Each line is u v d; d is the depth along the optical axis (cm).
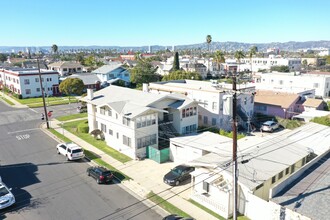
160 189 2402
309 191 1956
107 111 3453
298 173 2234
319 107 5028
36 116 5069
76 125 4434
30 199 2247
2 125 4481
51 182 2545
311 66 12950
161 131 3434
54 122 4631
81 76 8069
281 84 7200
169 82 5444
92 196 2294
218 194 2081
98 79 8131
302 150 2664
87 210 2091
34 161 3042
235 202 1662
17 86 7062
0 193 2147
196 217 1984
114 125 3347
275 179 2192
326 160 2592
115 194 2330
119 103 3372
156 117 3192
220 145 2819
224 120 4119
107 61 14912
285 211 1744
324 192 1925
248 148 2675
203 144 2889
